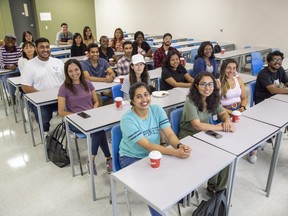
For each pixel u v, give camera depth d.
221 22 6.67
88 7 10.38
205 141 1.81
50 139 2.71
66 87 2.59
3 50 4.29
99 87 3.12
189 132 2.14
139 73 2.82
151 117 1.86
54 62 3.24
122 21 9.54
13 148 3.04
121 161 1.84
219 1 6.57
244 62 5.70
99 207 2.11
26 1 9.23
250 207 2.09
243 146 1.74
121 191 2.28
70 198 2.22
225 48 6.42
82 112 2.36
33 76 3.10
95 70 3.59
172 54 3.25
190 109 2.05
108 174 2.54
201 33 7.20
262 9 5.86
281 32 5.68
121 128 1.81
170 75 3.26
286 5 5.46
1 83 4.13
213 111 2.14
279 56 2.84
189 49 5.63
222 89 2.70
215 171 1.47
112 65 4.44
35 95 2.84
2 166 2.68
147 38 7.55
